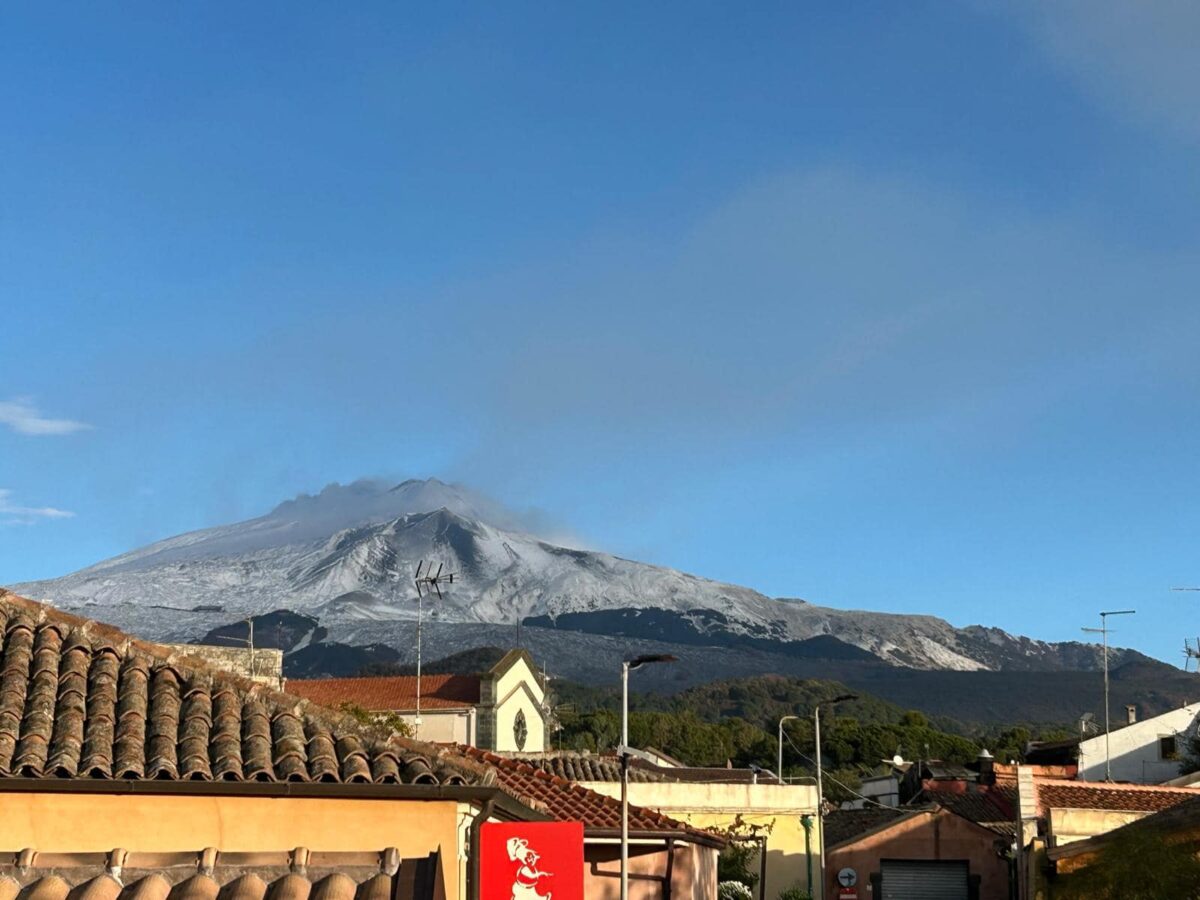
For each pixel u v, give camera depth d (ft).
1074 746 230.27
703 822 155.02
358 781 55.11
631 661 90.17
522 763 101.40
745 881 152.46
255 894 44.50
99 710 55.31
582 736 375.45
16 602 61.26
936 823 169.07
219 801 53.98
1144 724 210.59
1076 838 125.08
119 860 45.50
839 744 431.02
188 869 45.75
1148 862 90.84
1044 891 112.16
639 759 180.45
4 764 50.83
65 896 44.09
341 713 60.29
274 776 54.19
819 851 157.38
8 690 55.31
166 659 60.18
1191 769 202.80
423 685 230.27
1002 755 416.46
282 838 54.49
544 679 249.55
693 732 471.21
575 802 91.56
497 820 59.26
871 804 246.27
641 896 97.45
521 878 55.31
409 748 58.23
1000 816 189.26
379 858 47.11
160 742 54.13
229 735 55.93
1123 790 137.28
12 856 45.37
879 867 168.25
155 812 52.95
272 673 132.87
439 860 46.42
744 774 181.16
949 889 167.32
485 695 225.76
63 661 58.34
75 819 51.88
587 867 94.73
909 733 437.99
